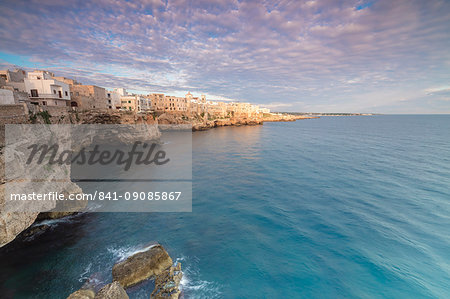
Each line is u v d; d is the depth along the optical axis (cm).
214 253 1479
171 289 1141
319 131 10744
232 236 1681
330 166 3788
